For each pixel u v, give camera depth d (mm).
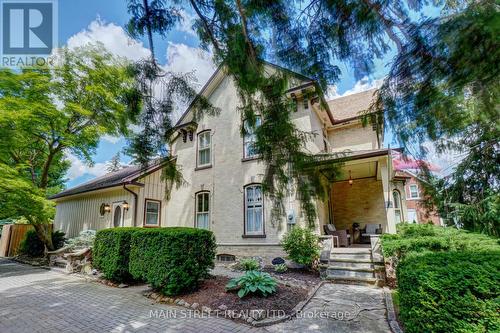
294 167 4211
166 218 12586
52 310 5148
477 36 2117
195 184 11891
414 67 2703
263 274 5969
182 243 5875
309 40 3520
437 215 10469
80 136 11984
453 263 3010
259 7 3486
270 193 4449
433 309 2748
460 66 2342
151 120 5016
